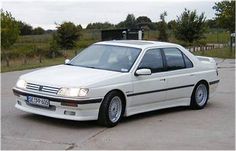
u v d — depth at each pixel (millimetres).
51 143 7031
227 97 12766
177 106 10273
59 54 38406
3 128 7918
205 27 52188
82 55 9797
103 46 9805
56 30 51906
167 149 6938
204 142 7441
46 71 8984
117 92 8453
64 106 7934
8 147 6711
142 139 7516
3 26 42781
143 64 9172
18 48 44125
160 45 9852
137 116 9484
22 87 8539
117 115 8531
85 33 61656
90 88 7980
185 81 10164
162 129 8320
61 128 8062
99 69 8961
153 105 9445
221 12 43531
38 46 44906
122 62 9102
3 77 18047
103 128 8219
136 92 8867
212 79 11086
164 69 9617
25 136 7410
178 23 52281
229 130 8383
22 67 23750
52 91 8047
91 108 8031
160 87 9445
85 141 7238
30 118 8766
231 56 38531
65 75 8477
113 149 6824
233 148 7098
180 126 8633
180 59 10195
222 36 78625
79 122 8594
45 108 8227
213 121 9211
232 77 19031
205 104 10875
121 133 7891
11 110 9625
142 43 9859
